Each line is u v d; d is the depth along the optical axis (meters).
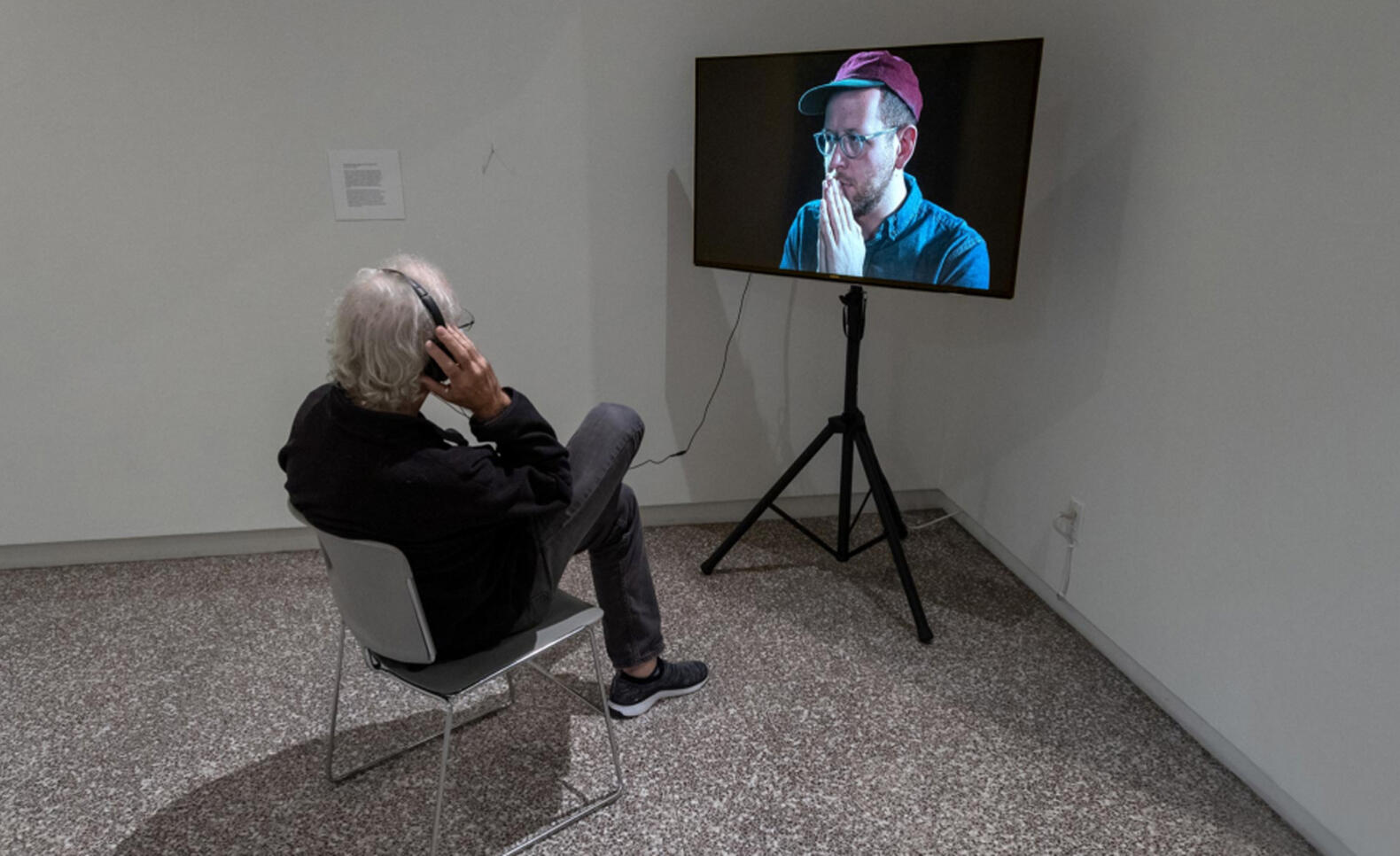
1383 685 1.59
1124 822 1.85
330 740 1.94
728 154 2.61
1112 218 2.27
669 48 2.73
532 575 1.67
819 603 2.71
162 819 1.86
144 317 2.76
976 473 3.09
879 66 2.27
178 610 2.69
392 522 1.43
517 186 2.80
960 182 2.22
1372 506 1.58
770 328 3.06
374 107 2.66
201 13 2.51
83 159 2.58
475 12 2.62
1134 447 2.24
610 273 2.94
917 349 3.15
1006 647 2.48
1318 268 1.66
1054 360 2.57
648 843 1.80
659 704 2.22
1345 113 1.59
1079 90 2.38
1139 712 2.21
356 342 1.37
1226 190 1.88
